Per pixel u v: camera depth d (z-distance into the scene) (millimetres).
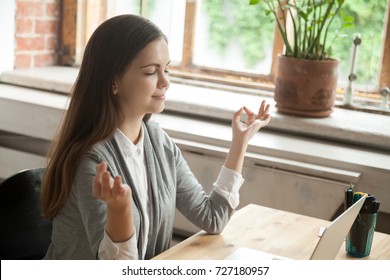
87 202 1898
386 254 2203
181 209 2279
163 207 2143
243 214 2473
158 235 2182
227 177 2281
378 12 3771
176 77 4367
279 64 3590
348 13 3838
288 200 3166
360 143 3418
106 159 1979
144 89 1987
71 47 4668
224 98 3934
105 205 1896
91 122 2006
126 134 2066
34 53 4547
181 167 2299
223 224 2260
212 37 4254
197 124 3641
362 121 3570
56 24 4668
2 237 2090
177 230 3508
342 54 3900
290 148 3252
